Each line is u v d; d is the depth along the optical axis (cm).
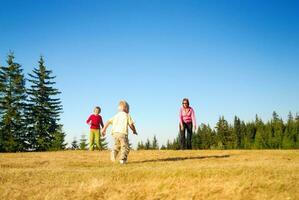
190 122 1927
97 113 2117
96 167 1111
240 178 796
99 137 2103
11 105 4991
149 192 748
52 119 5306
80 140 7306
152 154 1594
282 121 11225
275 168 896
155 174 865
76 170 995
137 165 1102
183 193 731
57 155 1616
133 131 1194
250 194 718
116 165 1141
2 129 4856
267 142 10381
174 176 838
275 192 722
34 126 5134
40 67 5422
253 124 11700
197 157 1404
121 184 799
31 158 1445
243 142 10938
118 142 1198
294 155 1410
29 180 872
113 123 1190
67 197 736
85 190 767
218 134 11181
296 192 721
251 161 1173
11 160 1341
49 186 807
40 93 5334
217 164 1042
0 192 765
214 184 761
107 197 738
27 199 734
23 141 5003
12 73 5088
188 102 1936
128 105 1218
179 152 1673
